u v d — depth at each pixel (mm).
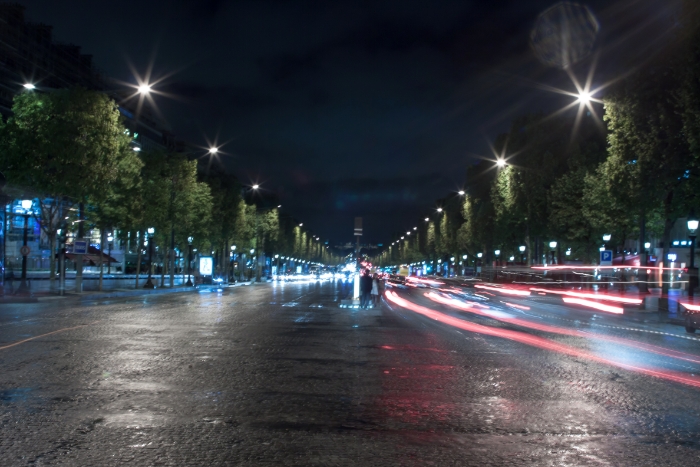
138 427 7172
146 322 20469
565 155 53469
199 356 12820
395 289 66188
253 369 11344
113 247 101750
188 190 57094
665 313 29234
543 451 6504
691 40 25109
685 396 9555
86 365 11273
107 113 37750
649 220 39469
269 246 116562
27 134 35750
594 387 10148
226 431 7078
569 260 77188
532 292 55375
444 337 17531
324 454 6277
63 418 7512
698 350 15992
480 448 6574
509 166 56844
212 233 73375
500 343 16234
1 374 10266
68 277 70875
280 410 8156
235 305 31906
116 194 43656
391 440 6832
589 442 6883
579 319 26172
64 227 40438
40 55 84438
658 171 29359
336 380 10406
